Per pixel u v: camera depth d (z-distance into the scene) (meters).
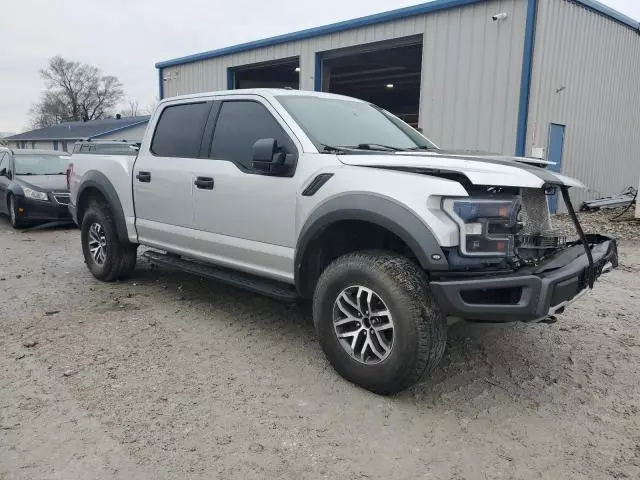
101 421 3.04
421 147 4.40
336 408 3.24
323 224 3.53
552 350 4.20
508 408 3.29
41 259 7.36
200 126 4.76
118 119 45.84
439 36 11.91
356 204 3.32
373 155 3.57
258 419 3.10
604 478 2.62
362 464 2.71
